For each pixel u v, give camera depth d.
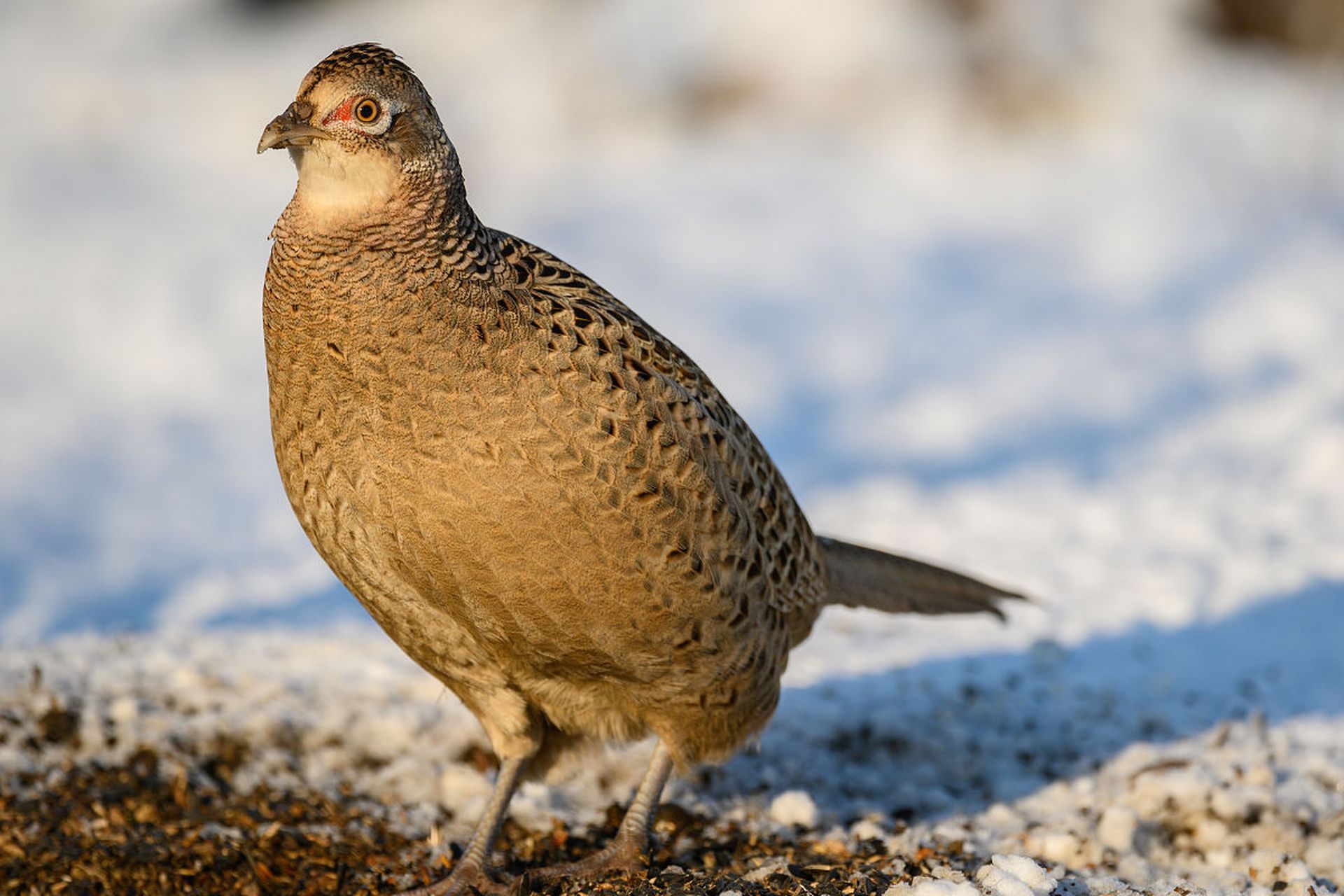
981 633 10.12
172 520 14.38
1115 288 20.50
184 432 16.61
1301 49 27.91
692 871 6.32
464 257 5.45
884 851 6.76
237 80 26.94
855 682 9.15
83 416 16.86
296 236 5.45
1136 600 10.61
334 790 7.42
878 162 25.06
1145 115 25.67
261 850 6.81
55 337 18.73
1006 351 18.39
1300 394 15.76
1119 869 6.54
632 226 22.67
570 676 6.05
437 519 5.46
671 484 5.64
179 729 7.70
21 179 23.61
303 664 8.91
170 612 11.66
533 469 5.42
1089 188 23.97
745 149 25.56
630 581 5.66
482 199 23.75
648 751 7.93
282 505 14.82
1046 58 25.75
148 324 19.05
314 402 5.50
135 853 6.71
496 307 5.42
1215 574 11.09
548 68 26.84
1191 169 24.47
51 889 6.49
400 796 7.42
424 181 5.41
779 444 15.98
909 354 18.45
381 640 9.69
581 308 5.63
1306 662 9.41
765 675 6.38
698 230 22.50
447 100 26.55
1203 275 20.69
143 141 25.55
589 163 25.25
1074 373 17.47
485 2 28.38
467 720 8.11
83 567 13.23
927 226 22.78
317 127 5.34
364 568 5.76
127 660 8.70
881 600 7.67
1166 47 26.86
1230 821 6.94
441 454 5.39
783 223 22.80
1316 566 11.10
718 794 7.57
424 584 5.68
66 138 25.39
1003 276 21.03
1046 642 9.40
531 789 7.44
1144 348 18.17
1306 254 21.33
